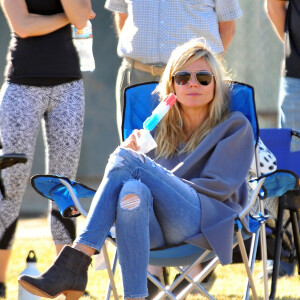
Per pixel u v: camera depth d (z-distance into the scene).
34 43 18.73
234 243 15.10
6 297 18.69
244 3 36.53
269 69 36.53
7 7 18.73
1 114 18.80
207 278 18.95
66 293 13.84
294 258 20.48
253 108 16.19
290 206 18.19
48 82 18.81
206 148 15.59
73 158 19.20
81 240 13.76
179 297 14.97
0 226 18.70
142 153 14.38
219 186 15.05
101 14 46.03
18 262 23.41
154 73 20.72
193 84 15.69
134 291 13.55
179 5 20.50
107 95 48.00
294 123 22.48
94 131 48.47
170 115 16.14
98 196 13.99
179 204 14.38
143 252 13.59
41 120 19.50
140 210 13.58
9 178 18.53
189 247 14.62
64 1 18.78
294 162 19.38
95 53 46.81
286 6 22.92
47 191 15.20
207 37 20.75
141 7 20.66
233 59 36.75
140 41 20.72
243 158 15.49
